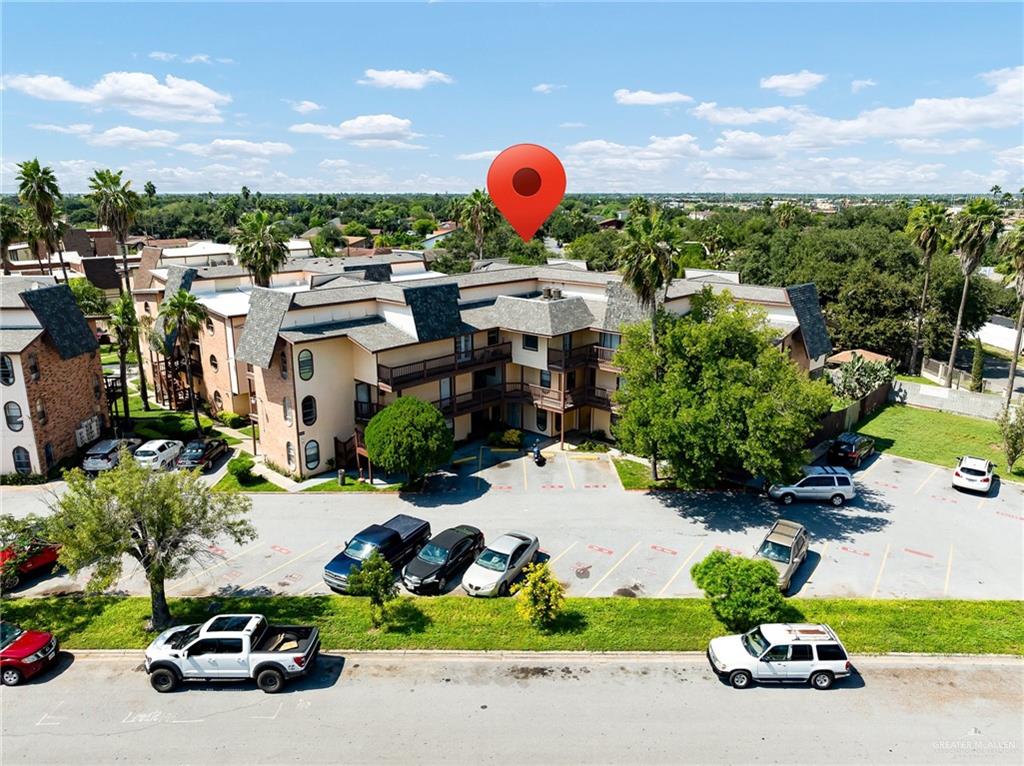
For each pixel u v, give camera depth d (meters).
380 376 37.59
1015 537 30.23
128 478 22.28
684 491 35.44
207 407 51.75
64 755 17.52
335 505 34.00
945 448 42.31
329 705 19.53
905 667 21.28
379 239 137.12
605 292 44.97
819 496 33.62
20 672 20.47
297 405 36.62
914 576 26.86
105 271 81.88
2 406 36.97
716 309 34.78
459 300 44.19
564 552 28.88
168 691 20.17
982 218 53.19
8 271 61.28
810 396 30.70
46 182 49.41
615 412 39.88
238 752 17.61
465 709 19.36
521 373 44.88
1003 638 22.53
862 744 17.89
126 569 28.02
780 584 25.25
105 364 65.62
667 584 26.30
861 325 65.06
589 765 17.08
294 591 26.03
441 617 23.86
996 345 82.31
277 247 51.22
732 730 18.42
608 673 21.06
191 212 189.38
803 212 128.50
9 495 36.03
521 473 38.12
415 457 33.97
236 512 24.20
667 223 34.06
